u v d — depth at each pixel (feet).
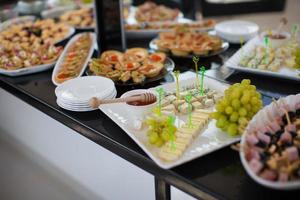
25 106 5.40
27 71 5.01
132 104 3.67
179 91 4.08
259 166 2.60
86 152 4.60
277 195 2.71
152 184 3.87
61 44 6.04
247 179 2.87
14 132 6.06
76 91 4.11
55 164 5.39
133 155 3.29
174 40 5.65
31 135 5.63
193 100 3.84
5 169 6.01
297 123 3.14
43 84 4.80
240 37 5.62
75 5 8.13
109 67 4.75
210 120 3.56
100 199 4.79
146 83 4.53
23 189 5.46
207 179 2.90
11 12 7.73
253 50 5.14
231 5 9.78
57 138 5.04
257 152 2.76
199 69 4.92
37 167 5.83
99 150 4.37
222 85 4.12
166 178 3.06
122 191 4.35
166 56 5.15
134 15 7.45
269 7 9.96
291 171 2.60
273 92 4.16
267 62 4.74
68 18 7.10
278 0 9.91
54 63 5.17
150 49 5.77
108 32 5.71
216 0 9.78
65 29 6.43
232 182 2.85
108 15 5.59
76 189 5.16
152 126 3.32
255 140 2.90
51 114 4.21
